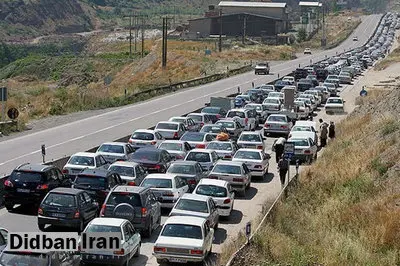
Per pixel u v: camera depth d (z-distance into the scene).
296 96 106.00
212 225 38.69
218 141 62.66
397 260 36.66
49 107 102.12
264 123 86.62
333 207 45.62
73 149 67.56
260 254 34.88
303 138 65.19
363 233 40.56
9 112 81.31
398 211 42.66
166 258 32.84
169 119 83.94
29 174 42.50
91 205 38.97
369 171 53.56
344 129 81.81
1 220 40.66
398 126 64.94
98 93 122.19
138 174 47.59
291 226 41.28
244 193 51.34
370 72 179.50
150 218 38.47
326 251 37.06
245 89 134.25
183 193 45.22
